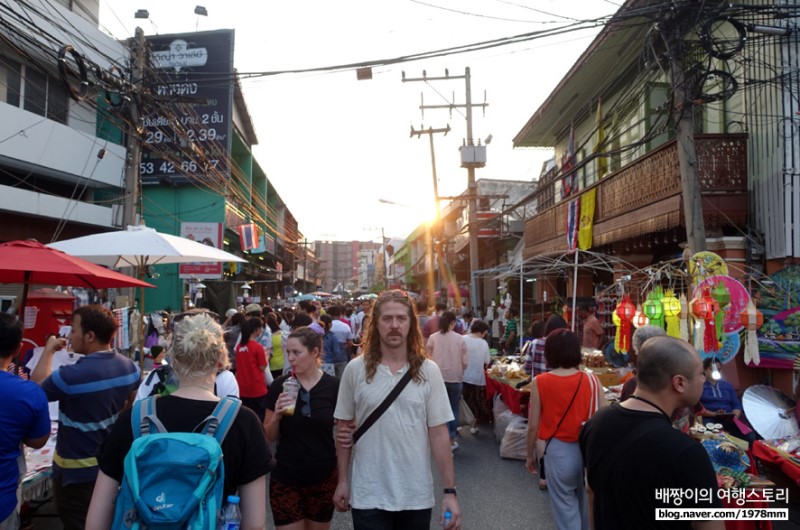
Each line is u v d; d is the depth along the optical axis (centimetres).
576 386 386
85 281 555
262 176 3266
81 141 1642
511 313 1686
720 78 934
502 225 2381
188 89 2069
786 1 788
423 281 4612
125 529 187
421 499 282
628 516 214
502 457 686
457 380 708
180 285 2034
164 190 2094
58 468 349
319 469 350
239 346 635
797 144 772
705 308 546
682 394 226
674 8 718
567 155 1691
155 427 208
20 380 304
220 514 205
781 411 540
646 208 972
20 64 1488
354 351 1335
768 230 809
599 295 862
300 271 5812
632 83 1245
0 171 1498
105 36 1672
